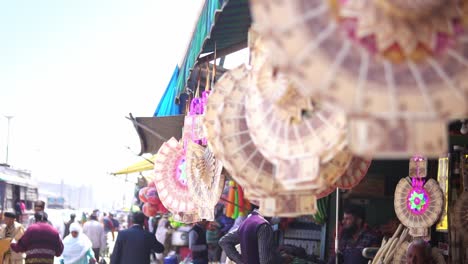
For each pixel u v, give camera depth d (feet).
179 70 20.77
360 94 6.05
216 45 17.53
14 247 29.66
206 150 15.44
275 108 8.50
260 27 6.18
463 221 17.15
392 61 6.10
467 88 6.07
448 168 17.52
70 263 40.27
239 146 9.59
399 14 6.08
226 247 18.10
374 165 24.50
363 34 6.10
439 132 6.01
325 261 24.40
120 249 28.17
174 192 18.90
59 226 64.59
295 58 6.03
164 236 37.91
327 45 6.08
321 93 6.03
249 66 9.93
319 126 8.02
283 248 23.47
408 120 6.03
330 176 8.25
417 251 15.92
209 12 12.77
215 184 14.51
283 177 8.38
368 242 19.70
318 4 6.10
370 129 6.05
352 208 20.43
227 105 9.78
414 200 17.30
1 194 80.48
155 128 26.27
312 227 26.02
